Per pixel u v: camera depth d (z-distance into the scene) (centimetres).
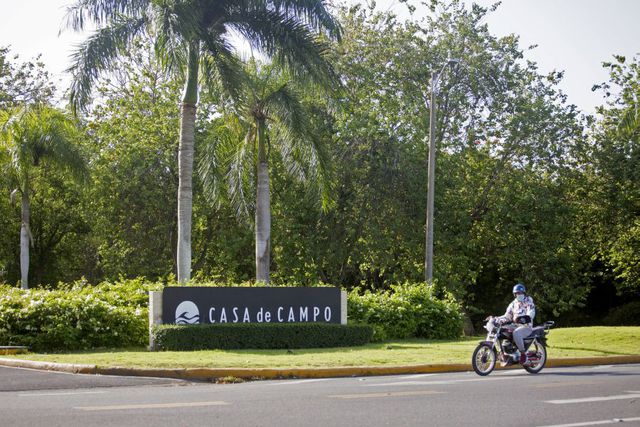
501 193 3762
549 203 3678
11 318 1959
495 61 3881
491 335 1516
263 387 1259
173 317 1997
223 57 2564
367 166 3456
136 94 3931
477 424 884
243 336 1956
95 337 2012
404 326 2477
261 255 2864
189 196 2539
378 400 1075
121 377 1379
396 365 1555
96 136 4066
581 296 3969
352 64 3712
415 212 3512
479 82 3800
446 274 3647
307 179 2923
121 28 2509
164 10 2283
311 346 2031
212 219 3919
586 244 3975
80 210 4169
